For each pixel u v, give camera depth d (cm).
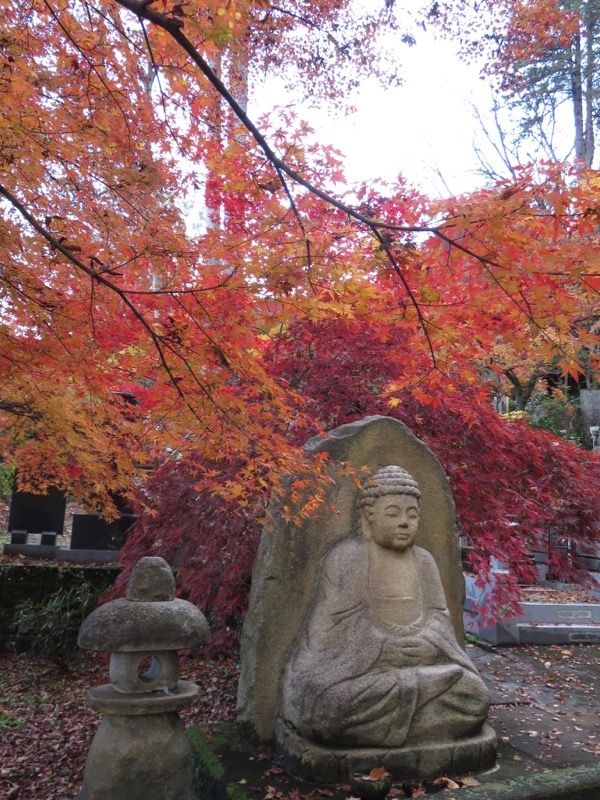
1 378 316
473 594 745
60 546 928
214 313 268
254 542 463
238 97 646
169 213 354
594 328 784
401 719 346
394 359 460
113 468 410
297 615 391
